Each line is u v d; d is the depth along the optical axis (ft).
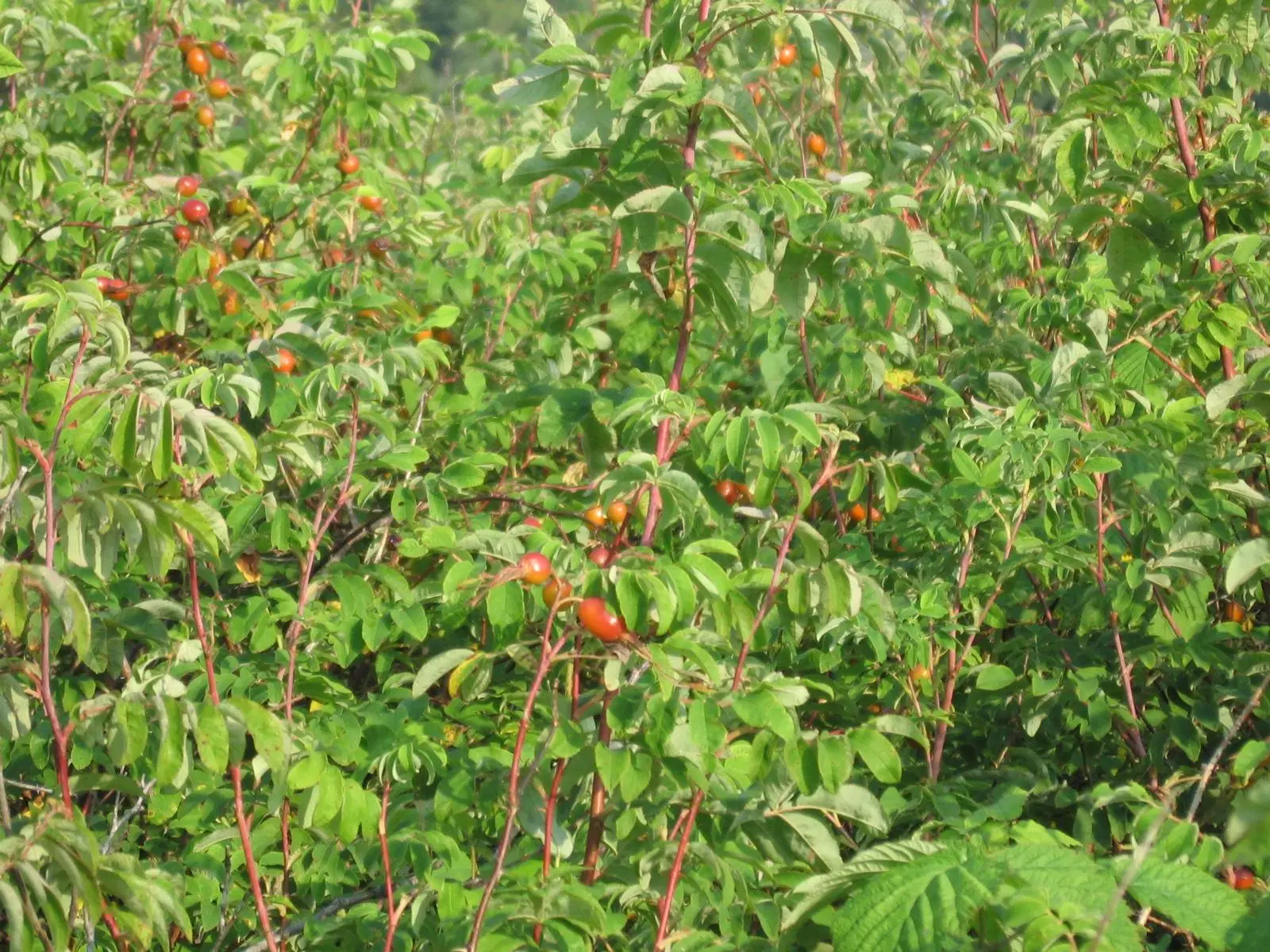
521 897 8.69
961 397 15.26
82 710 8.41
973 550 13.08
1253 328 14.26
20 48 21.93
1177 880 6.87
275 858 11.19
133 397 8.49
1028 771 12.56
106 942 10.02
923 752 13.12
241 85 24.35
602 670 9.27
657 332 14.30
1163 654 12.32
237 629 11.12
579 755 9.14
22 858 7.52
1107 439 11.72
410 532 12.63
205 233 18.03
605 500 10.77
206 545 9.49
